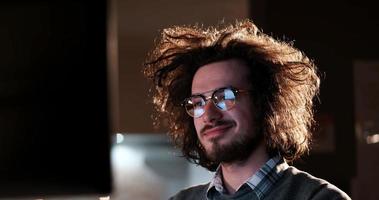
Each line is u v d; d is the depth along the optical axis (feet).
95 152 3.19
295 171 5.52
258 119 5.52
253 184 5.38
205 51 5.75
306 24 10.36
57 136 3.19
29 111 3.18
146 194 12.42
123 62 12.85
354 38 10.32
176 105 6.29
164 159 12.46
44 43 3.20
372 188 10.18
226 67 5.58
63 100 3.18
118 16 12.67
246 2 12.37
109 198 3.59
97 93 3.19
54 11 3.20
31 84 3.19
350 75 10.30
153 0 12.45
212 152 5.47
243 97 5.50
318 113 10.25
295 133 5.93
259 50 5.72
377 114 10.22
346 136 10.23
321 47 10.36
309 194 5.20
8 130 3.16
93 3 3.18
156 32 12.91
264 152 5.57
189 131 6.25
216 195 5.68
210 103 5.47
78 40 3.19
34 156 3.18
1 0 3.18
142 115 12.69
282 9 10.36
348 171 10.20
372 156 10.21
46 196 3.19
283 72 5.84
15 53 3.19
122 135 12.71
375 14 10.30
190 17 12.78
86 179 3.20
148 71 6.50
